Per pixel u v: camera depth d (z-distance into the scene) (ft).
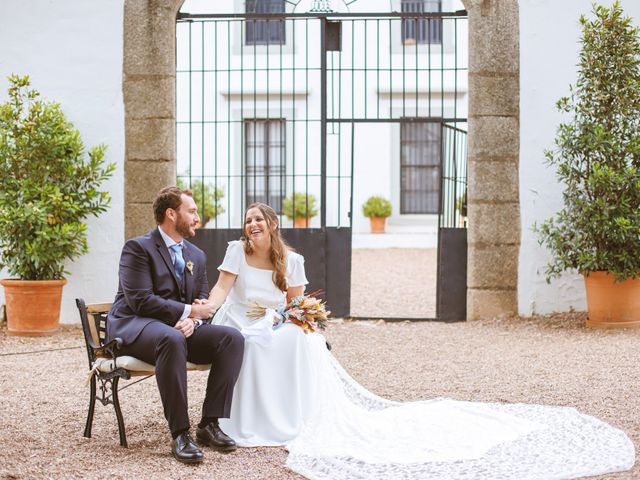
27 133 26.48
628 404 16.88
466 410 15.96
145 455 13.73
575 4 27.89
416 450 13.67
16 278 27.66
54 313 26.58
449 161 30.40
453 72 54.29
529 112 28.02
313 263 29.07
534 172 28.02
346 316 29.14
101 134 28.35
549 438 14.28
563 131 26.30
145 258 14.58
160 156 28.22
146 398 17.90
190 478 12.53
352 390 16.40
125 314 14.64
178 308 14.40
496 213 28.02
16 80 26.89
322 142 29.09
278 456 13.74
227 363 14.14
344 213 56.03
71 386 19.27
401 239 55.06
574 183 26.08
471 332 26.35
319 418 14.96
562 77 27.94
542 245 28.02
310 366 15.12
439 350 23.58
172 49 28.19
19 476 12.56
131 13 28.09
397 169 57.47
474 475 12.37
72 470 12.89
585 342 23.99
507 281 28.12
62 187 27.04
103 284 28.40
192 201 15.02
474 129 28.02
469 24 28.07
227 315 15.70
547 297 28.14
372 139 56.39
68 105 28.37
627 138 26.30
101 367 14.40
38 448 14.15
